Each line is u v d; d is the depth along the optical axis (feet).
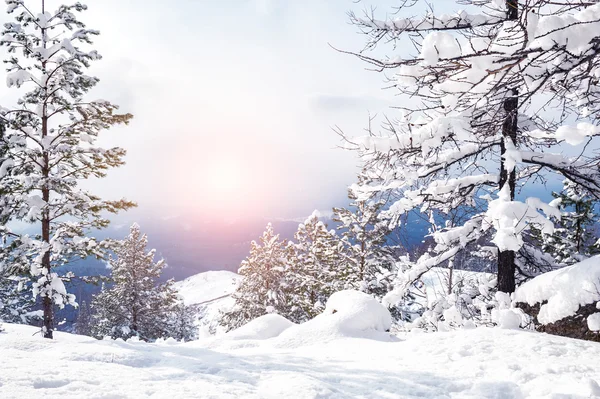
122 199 45.88
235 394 13.65
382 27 23.82
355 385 17.28
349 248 68.33
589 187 28.58
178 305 111.04
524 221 22.61
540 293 27.63
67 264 45.03
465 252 34.76
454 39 16.76
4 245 42.45
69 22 46.57
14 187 42.52
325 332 33.86
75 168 46.50
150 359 21.61
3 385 12.08
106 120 45.65
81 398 11.50
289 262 91.71
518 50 14.34
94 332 103.04
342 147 26.22
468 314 33.91
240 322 89.97
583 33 13.58
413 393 16.21
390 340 34.09
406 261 37.01
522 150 28.89
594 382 15.02
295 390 15.02
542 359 19.35
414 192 30.04
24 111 43.86
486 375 17.99
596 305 24.07
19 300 78.89
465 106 19.51
